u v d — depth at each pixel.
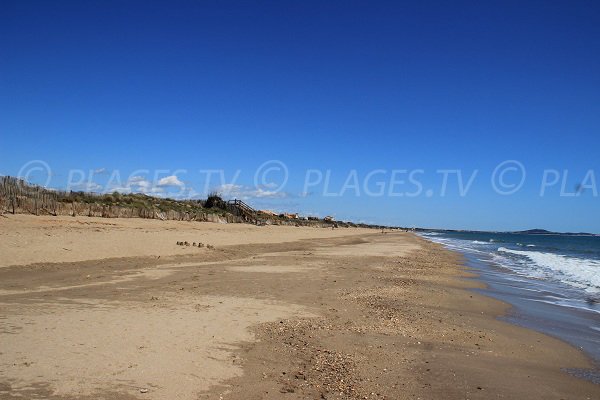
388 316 11.94
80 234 23.16
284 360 7.77
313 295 14.21
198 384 6.39
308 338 9.23
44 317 9.41
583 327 12.34
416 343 9.57
